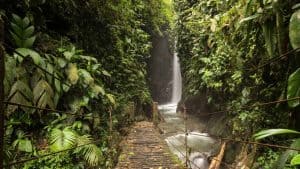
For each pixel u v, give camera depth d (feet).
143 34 39.17
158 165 17.12
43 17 17.30
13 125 13.30
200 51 27.53
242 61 15.88
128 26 32.01
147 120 40.34
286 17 8.95
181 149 26.55
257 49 13.58
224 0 16.87
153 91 63.46
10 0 14.94
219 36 17.28
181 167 16.74
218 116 30.04
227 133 23.15
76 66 16.69
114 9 24.73
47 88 13.60
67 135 13.33
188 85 42.47
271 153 13.08
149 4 43.68
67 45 18.48
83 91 16.49
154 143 22.48
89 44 23.09
